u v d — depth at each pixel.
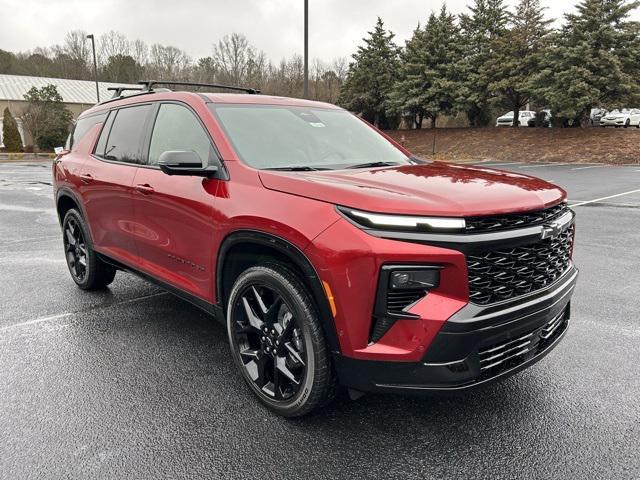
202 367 3.29
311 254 2.32
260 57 54.94
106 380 3.10
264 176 2.70
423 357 2.17
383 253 2.14
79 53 74.38
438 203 2.21
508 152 27.39
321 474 2.25
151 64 70.44
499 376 2.38
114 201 3.91
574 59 25.41
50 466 2.29
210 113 3.21
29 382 3.07
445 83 30.62
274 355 2.68
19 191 13.65
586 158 24.53
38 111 36.72
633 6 24.72
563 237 2.67
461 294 2.18
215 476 2.24
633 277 5.28
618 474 2.24
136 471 2.27
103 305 4.46
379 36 34.41
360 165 3.15
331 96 44.31
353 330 2.26
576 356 3.43
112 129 4.23
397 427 2.61
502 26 30.70
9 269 5.65
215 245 2.89
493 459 2.35
